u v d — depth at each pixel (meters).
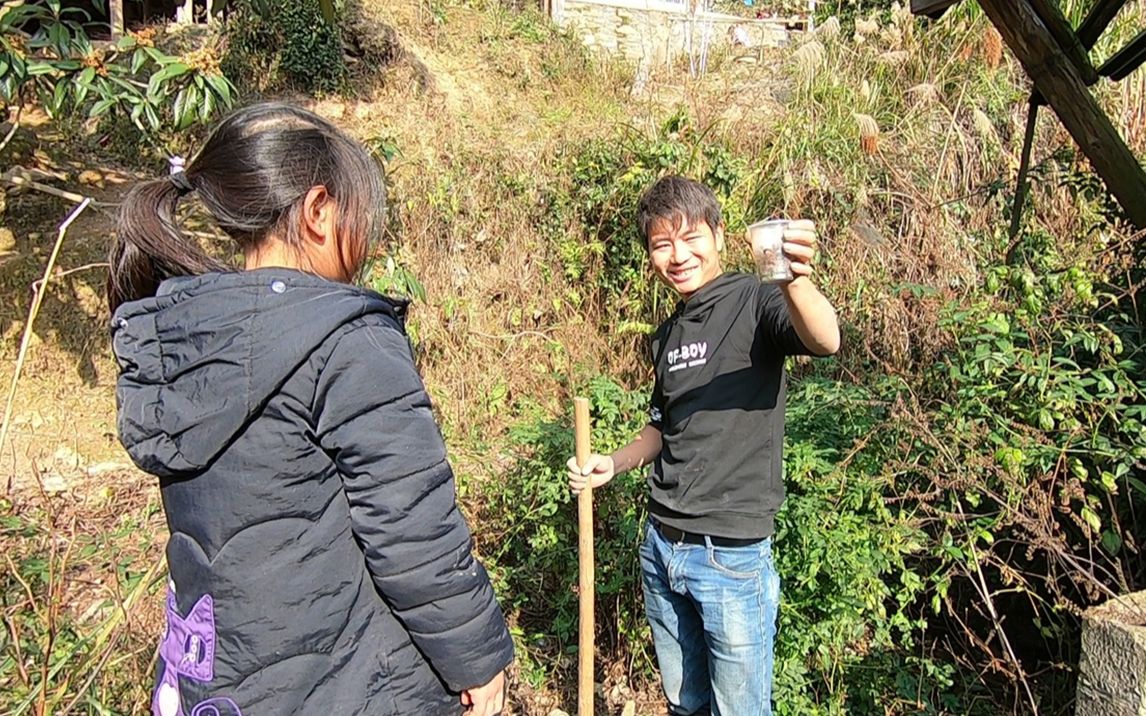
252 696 1.16
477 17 8.91
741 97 6.41
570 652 3.02
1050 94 2.79
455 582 1.20
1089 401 2.39
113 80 3.59
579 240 5.71
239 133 1.25
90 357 4.53
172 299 1.18
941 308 3.28
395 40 7.45
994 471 2.37
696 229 2.05
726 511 1.96
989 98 5.50
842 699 2.55
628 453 2.19
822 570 2.38
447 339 5.23
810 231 1.59
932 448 2.53
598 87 8.55
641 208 2.11
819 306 1.67
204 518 1.15
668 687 2.26
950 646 2.78
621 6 10.20
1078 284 2.69
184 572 1.19
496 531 3.38
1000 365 2.47
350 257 1.33
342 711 1.19
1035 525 2.21
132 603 2.09
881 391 2.96
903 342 3.38
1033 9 2.72
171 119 4.95
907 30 6.16
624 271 5.29
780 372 1.97
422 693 1.26
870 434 2.56
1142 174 2.73
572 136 6.48
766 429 1.96
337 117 6.77
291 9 6.86
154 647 2.15
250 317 1.12
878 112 5.72
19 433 4.10
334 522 1.17
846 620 2.43
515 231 5.79
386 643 1.23
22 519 2.51
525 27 8.99
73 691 1.93
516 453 3.68
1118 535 2.26
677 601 2.18
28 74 3.42
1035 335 2.69
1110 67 2.90
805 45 5.89
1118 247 2.89
